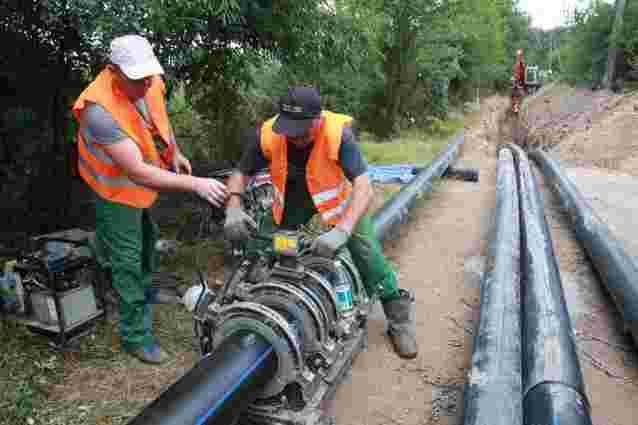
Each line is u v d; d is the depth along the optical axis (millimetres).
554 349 2600
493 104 37312
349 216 2502
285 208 2953
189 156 6582
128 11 3342
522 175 7855
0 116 4258
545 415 2143
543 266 3781
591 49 21984
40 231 4430
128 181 2662
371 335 3457
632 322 3354
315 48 5328
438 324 3680
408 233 5742
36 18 3695
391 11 13969
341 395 2846
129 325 2877
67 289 2939
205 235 4840
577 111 18984
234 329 2240
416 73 16188
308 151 2672
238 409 1939
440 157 9047
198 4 3889
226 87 5926
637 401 2895
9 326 2982
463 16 15531
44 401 2523
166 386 2732
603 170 10758
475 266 4805
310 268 2730
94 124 2432
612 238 4719
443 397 2865
